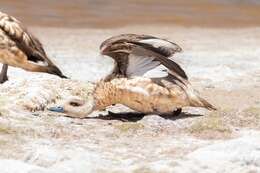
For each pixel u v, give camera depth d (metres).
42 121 15.23
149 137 14.38
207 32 37.84
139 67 15.74
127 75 15.76
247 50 31.28
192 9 46.25
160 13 44.00
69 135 14.32
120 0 48.00
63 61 26.20
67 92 17.25
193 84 21.88
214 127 14.80
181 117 16.09
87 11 43.16
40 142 13.55
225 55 29.33
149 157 12.91
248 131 14.83
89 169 11.95
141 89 15.58
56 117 15.73
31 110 16.19
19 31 18.94
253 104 18.45
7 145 13.25
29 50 19.05
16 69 21.67
